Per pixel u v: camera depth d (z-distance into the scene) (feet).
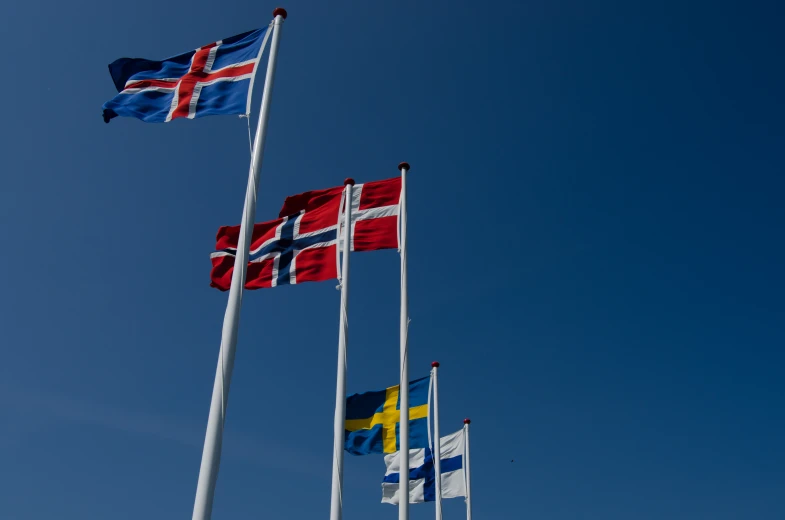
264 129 43.98
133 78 50.01
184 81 48.88
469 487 82.48
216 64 49.44
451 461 84.84
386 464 83.97
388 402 73.67
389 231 58.85
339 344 52.60
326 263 55.77
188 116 47.42
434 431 71.82
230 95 47.32
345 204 58.18
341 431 49.90
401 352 55.21
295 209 58.70
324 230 57.41
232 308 37.22
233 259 55.93
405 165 61.46
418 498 80.59
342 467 48.91
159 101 48.62
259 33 49.65
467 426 85.97
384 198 60.34
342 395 50.96
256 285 55.31
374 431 72.38
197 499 31.91
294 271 55.77
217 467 32.91
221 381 34.88
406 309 56.29
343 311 53.67
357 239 58.49
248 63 48.21
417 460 82.69
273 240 57.06
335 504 47.47
